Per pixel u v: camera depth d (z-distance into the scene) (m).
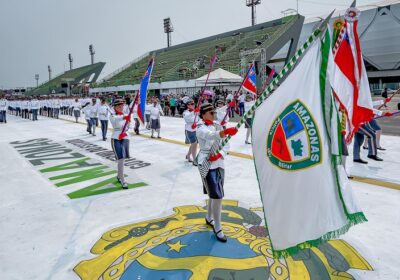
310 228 2.84
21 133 15.90
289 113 2.99
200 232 4.16
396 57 28.61
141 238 4.06
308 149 2.89
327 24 2.90
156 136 13.47
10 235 4.31
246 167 7.73
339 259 3.45
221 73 18.94
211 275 3.19
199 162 4.02
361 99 5.24
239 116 21.73
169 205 5.26
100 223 4.61
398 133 12.62
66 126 19.14
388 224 4.29
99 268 3.42
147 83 6.30
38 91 80.19
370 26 30.02
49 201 5.65
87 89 52.50
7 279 3.29
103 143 12.17
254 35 36.84
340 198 2.87
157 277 3.19
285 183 2.95
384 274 3.15
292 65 3.00
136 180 6.84
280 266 3.32
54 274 3.35
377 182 6.10
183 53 45.09
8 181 7.05
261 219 4.57
